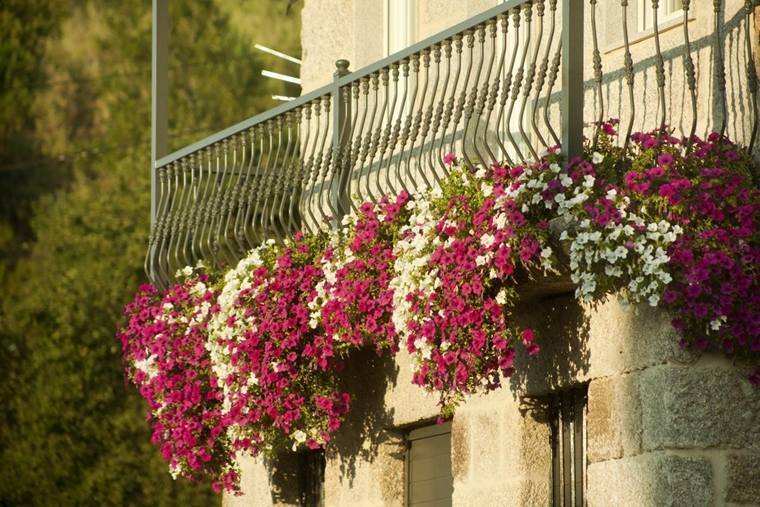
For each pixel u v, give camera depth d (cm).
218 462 1302
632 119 980
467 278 996
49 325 3005
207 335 1269
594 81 1141
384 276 1094
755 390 955
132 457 2938
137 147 3058
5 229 3073
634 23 1114
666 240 923
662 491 945
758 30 980
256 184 1345
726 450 947
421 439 1249
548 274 988
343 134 1234
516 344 1104
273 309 1183
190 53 3072
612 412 995
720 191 938
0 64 3138
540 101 1245
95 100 3095
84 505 2945
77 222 3036
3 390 3017
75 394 2972
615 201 939
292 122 1297
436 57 1116
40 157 3092
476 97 1070
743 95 995
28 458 2989
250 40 3084
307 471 1420
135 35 3114
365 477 1279
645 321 971
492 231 986
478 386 1091
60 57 3125
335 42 1509
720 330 934
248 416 1198
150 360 1311
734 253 927
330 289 1142
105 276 2998
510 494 1095
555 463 1090
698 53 1037
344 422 1311
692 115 1037
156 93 1454
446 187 1042
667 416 946
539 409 1097
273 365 1176
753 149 977
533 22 1275
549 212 977
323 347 1152
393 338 1087
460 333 998
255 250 1248
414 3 1421
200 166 1391
